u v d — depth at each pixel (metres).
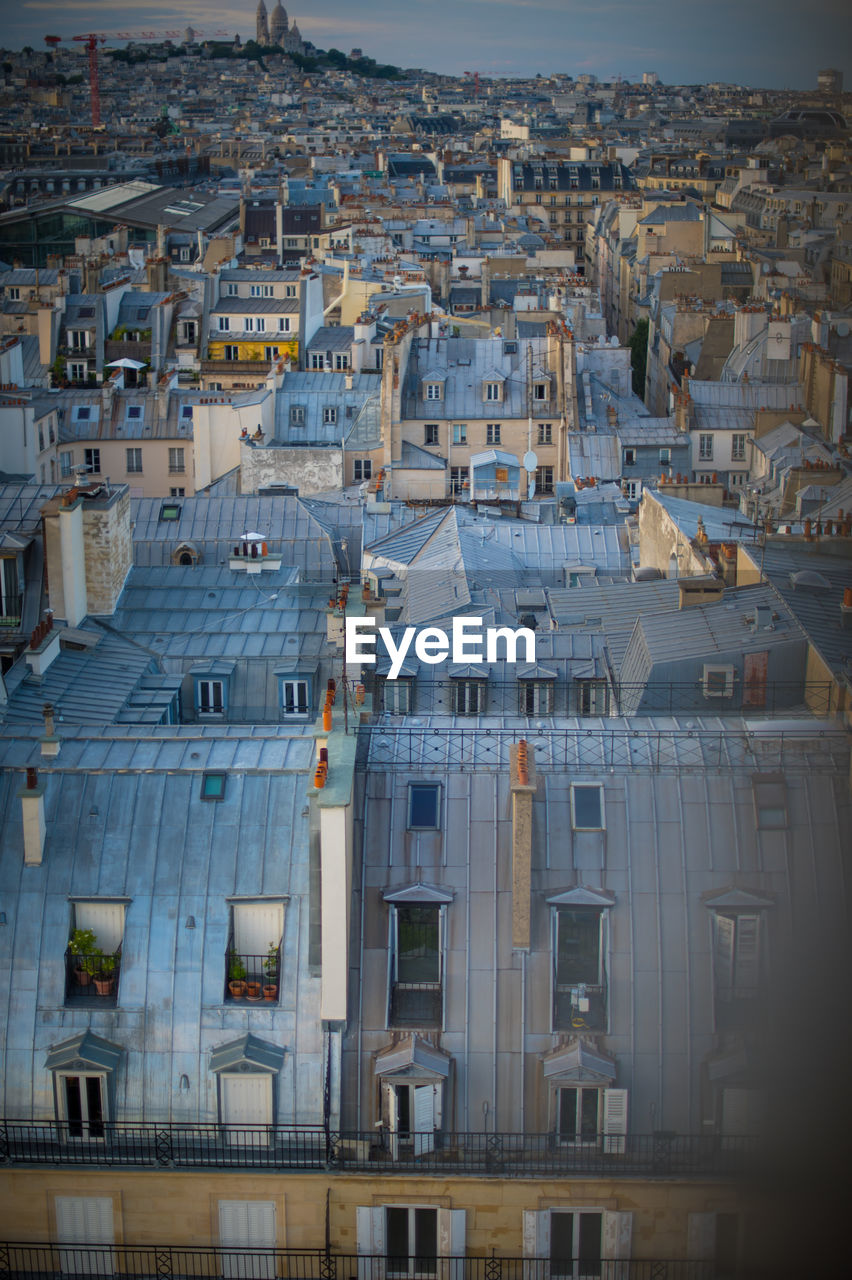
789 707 89.25
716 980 66.62
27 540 105.75
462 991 66.62
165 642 106.44
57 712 93.12
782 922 67.00
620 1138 65.00
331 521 142.12
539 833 69.19
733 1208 63.84
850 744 72.00
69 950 67.62
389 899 67.25
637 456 198.38
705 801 70.00
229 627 107.94
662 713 89.38
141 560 129.12
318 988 66.69
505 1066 65.94
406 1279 65.62
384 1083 64.94
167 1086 66.25
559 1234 65.31
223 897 68.44
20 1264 65.88
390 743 73.12
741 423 199.75
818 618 94.44
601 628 106.00
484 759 72.00
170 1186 65.25
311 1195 65.12
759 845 68.75
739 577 107.25
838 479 158.62
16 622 105.00
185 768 72.06
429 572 120.00
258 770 71.81
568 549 134.62
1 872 69.25
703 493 142.50
